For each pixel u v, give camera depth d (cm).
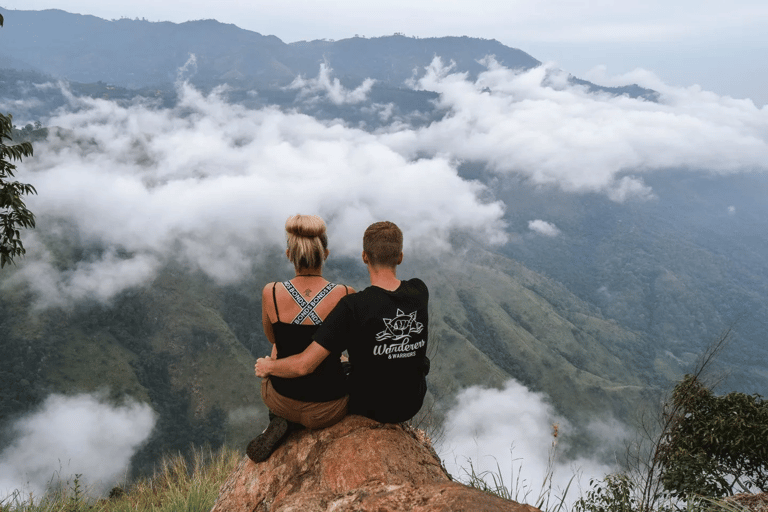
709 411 1028
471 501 192
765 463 985
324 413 282
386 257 278
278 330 278
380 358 268
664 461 759
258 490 284
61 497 635
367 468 252
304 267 285
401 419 284
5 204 611
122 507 645
